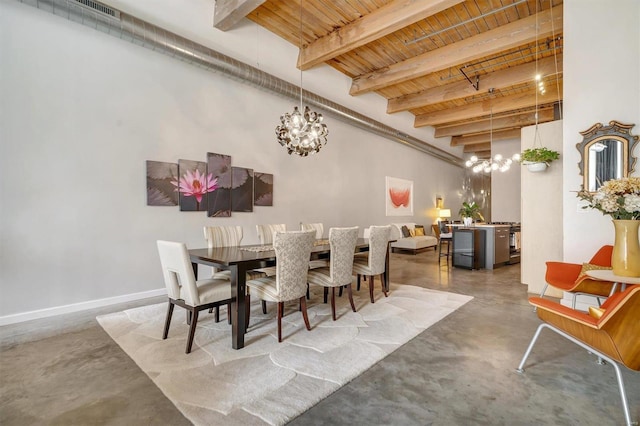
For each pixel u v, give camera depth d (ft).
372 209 26.22
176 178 13.88
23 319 10.18
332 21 15.99
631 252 7.27
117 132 12.26
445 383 6.43
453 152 38.45
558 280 9.95
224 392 6.06
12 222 10.09
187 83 14.32
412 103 25.36
